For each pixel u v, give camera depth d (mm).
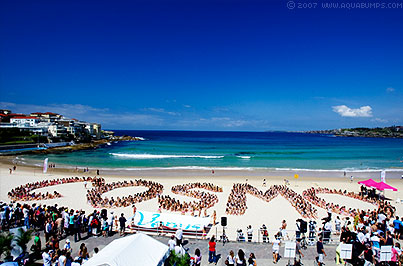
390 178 48219
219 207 27375
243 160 74250
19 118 128250
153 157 80250
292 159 76938
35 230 16094
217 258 13281
